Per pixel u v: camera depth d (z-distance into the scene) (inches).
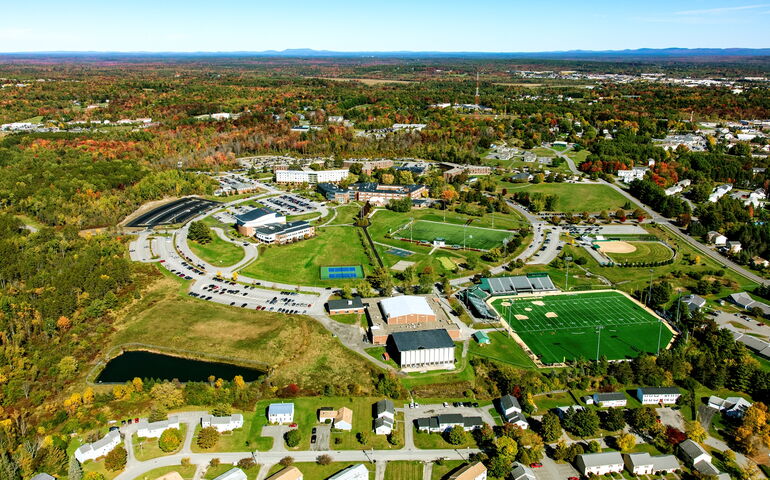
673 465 6107.3
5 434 6446.9
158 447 6491.1
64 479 5964.6
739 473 6058.1
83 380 7849.4
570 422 6717.5
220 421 6742.1
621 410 6958.7
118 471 6102.4
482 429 6697.8
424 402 7396.7
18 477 5851.4
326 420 6958.7
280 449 6476.4
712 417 7042.3
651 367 7775.6
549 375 7790.4
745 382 7529.5
